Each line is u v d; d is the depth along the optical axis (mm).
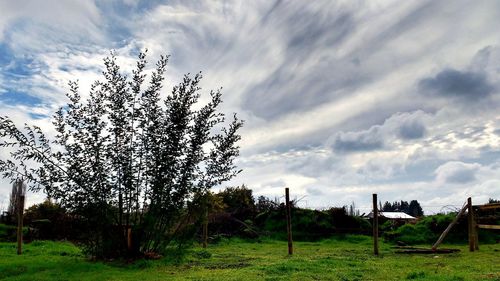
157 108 21734
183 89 22000
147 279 15164
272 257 23547
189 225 22031
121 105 21469
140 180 21406
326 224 42031
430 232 36594
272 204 47438
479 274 15289
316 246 33594
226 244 34844
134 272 17031
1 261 19234
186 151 21922
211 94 22344
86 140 20812
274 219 44375
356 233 42062
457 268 17578
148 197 21359
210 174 22359
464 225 35969
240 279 14688
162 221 21562
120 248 21203
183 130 21859
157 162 21062
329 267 17875
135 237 21094
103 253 21219
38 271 16797
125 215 21516
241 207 47281
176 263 20281
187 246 21766
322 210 45656
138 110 21688
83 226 21094
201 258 23109
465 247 31078
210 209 23344
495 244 33719
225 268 18578
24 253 23422
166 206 21219
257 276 15359
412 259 21844
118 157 21016
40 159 20328
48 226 33094
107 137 21062
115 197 21094
